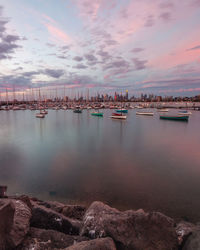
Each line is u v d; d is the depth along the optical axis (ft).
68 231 14.65
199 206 29.25
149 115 237.04
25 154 61.57
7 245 9.80
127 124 148.46
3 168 47.80
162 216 12.24
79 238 12.38
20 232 10.86
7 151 65.92
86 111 296.92
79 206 23.73
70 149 68.80
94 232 12.62
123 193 33.78
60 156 59.36
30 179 40.27
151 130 118.21
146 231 11.69
